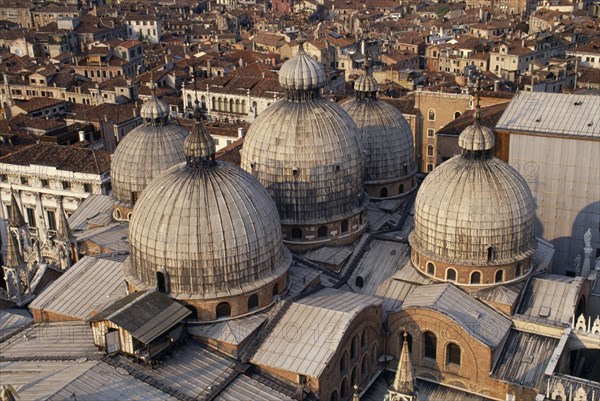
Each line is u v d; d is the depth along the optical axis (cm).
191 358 6481
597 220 9138
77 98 19725
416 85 17962
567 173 9119
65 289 7644
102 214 9962
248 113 17038
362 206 8288
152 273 6688
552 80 17588
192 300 6569
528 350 7044
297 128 7812
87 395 5916
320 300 7100
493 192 7188
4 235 12681
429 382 7194
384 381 7388
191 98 17650
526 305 7394
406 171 9500
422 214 7525
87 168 11944
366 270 8038
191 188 6625
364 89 9438
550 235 9475
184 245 6488
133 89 19125
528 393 6662
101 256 8181
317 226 7944
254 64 19275
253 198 6775
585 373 8275
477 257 7256
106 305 7269
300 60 7994
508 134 9231
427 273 7612
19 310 8288
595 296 8138
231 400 6078
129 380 6159
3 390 5566
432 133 14075
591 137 8800
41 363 6488
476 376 6912
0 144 14412
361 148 8200
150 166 9119
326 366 6269
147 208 6731
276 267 6969
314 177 7775
